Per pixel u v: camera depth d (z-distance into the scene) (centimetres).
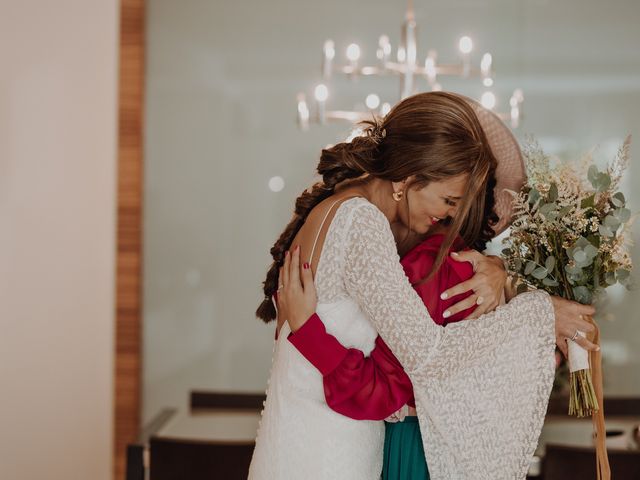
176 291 414
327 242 166
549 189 175
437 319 170
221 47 411
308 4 409
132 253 408
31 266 406
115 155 407
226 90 411
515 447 171
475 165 165
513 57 405
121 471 409
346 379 164
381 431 176
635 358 401
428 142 164
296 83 410
